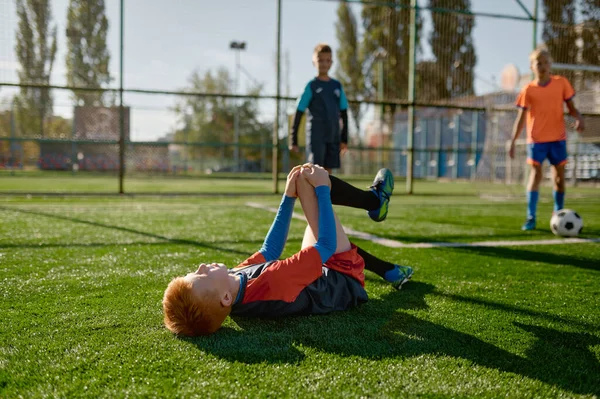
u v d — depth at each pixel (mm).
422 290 2029
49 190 9375
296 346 1340
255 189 10531
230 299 1437
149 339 1370
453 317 1642
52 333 1405
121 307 1680
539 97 4180
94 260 2541
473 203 7379
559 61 8844
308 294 1614
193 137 24875
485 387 1105
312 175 1772
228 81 25500
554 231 3732
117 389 1055
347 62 22500
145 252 2801
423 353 1306
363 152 19297
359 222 4645
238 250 2908
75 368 1162
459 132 20641
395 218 5070
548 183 14828
